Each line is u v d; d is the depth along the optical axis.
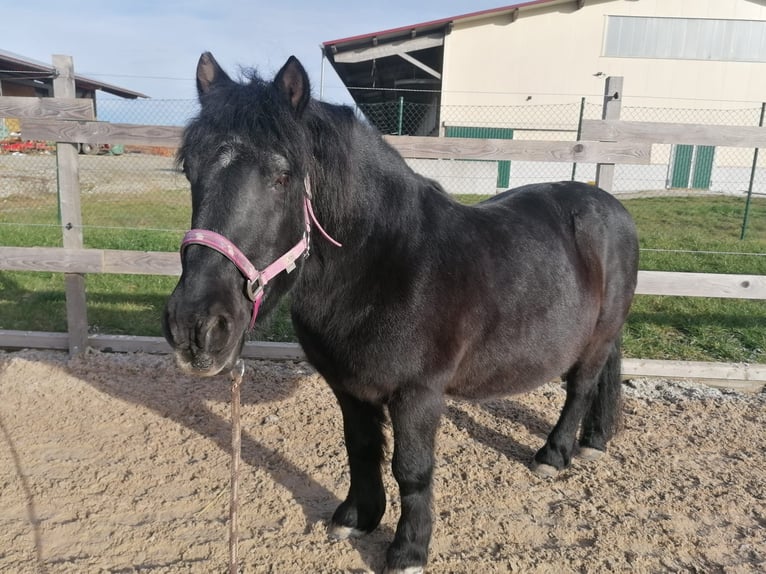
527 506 2.79
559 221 2.80
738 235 9.02
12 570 2.27
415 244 2.14
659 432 3.51
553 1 16.56
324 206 1.95
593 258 2.85
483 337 2.32
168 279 6.28
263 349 4.36
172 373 4.07
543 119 17.45
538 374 2.61
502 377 2.49
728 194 15.09
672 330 4.98
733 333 4.91
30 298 5.57
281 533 2.54
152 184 11.50
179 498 2.76
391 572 2.28
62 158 3.92
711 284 3.93
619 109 3.87
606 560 2.40
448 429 3.50
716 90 17.84
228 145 1.64
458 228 2.33
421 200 2.28
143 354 4.32
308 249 1.90
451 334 2.16
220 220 1.61
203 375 1.59
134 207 9.70
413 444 2.18
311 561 2.38
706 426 3.59
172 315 1.56
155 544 2.44
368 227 2.04
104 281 6.12
